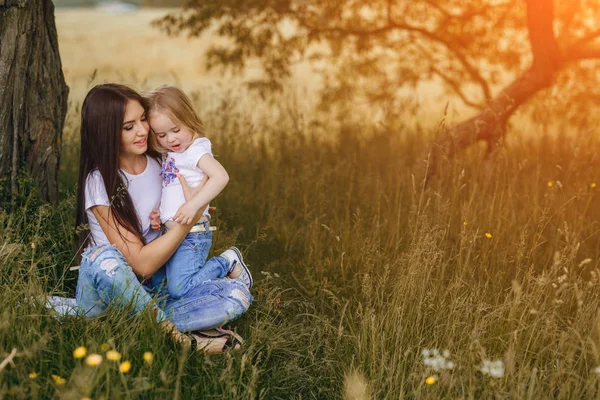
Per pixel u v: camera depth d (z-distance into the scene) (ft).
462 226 12.55
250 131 20.20
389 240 13.99
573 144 20.06
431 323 10.25
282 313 11.55
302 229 14.88
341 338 10.47
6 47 11.80
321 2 21.56
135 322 9.43
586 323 9.90
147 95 10.56
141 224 10.75
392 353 9.75
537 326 9.87
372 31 22.30
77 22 99.45
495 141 17.26
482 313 10.84
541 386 8.81
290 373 9.60
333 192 16.78
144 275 10.44
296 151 20.26
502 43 23.32
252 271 13.74
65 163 17.70
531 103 21.74
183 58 62.34
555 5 21.94
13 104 12.01
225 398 8.45
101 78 49.11
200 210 10.31
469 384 8.82
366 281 11.00
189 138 10.56
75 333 9.25
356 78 24.99
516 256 12.08
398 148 20.54
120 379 8.00
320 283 12.21
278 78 24.22
